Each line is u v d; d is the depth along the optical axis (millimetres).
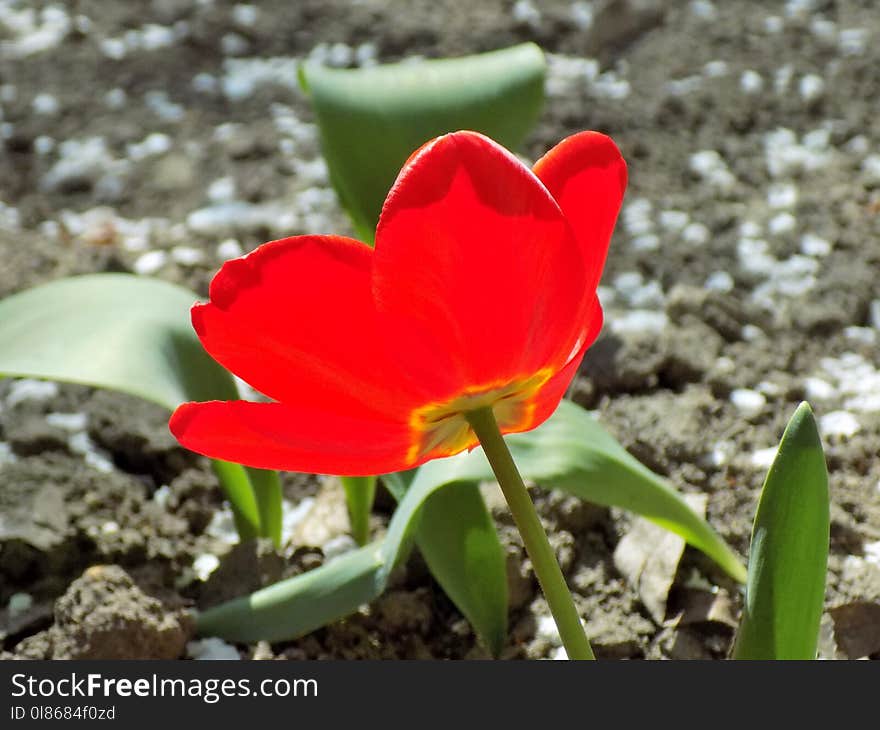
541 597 896
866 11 1714
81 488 932
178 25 1786
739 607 884
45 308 854
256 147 1469
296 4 1830
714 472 956
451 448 733
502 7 1804
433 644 883
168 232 1325
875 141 1418
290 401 712
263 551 888
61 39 1746
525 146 1437
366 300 701
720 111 1492
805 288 1182
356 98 873
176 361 855
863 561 902
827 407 1026
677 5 1768
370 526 941
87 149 1484
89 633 851
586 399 1034
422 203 688
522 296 701
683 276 1219
